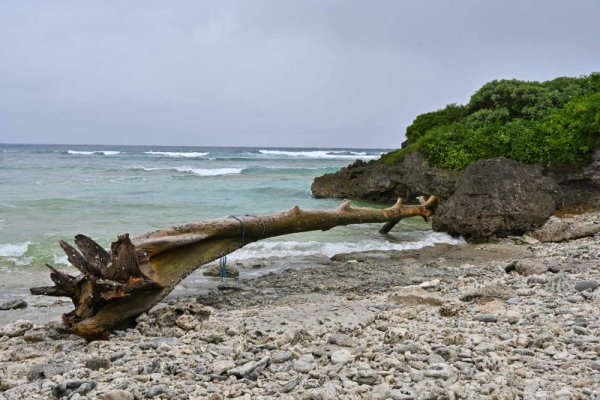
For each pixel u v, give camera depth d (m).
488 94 24.92
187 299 9.19
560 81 24.52
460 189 17.11
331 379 5.18
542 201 16.59
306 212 12.49
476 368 5.32
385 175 26.12
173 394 4.88
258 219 11.12
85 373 5.52
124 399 4.77
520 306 7.88
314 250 14.80
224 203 24.89
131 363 5.93
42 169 44.47
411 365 5.42
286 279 11.55
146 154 83.06
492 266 12.31
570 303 7.96
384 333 6.80
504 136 20.66
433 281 10.48
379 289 10.59
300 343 6.40
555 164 19.25
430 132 25.06
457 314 7.68
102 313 7.61
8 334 7.82
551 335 6.12
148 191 28.80
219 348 6.29
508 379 4.95
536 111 22.52
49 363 6.01
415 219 20.97
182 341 6.82
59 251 13.80
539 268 10.88
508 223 16.08
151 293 8.34
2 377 5.78
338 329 6.97
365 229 18.30
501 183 16.45
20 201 22.67
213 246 10.09
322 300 9.52
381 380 5.06
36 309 9.55
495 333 6.48
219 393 4.88
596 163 18.59
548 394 4.61
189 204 23.92
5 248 13.87
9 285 11.06
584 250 13.01
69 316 7.69
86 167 48.25
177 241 9.26
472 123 23.91
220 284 11.13
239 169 47.25
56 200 23.23
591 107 19.31
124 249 7.66
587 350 5.71
